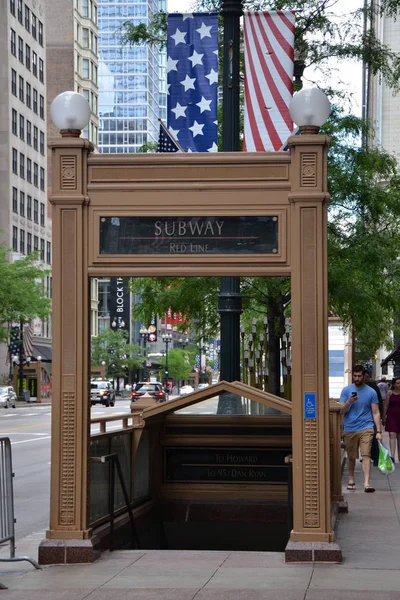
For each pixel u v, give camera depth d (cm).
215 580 840
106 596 780
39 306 6688
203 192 952
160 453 1360
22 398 7675
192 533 1354
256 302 2434
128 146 18575
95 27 13625
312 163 938
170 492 1360
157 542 1343
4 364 8719
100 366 12144
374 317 2209
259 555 969
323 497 925
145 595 781
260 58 1323
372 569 887
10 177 8825
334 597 764
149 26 2161
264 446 1346
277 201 945
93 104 13450
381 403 2095
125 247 959
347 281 2091
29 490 1788
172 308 2223
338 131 2169
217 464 1357
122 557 969
